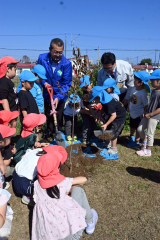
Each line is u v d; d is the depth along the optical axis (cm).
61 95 429
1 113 284
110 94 390
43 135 489
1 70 343
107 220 249
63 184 209
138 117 416
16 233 238
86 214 225
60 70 417
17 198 292
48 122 469
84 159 372
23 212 268
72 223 194
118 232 233
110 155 389
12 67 348
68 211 197
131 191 296
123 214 257
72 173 329
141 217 252
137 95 403
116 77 429
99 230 236
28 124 310
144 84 393
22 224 250
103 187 305
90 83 396
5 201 187
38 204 203
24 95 356
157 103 355
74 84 321
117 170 347
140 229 236
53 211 196
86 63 314
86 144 429
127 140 471
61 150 240
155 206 269
